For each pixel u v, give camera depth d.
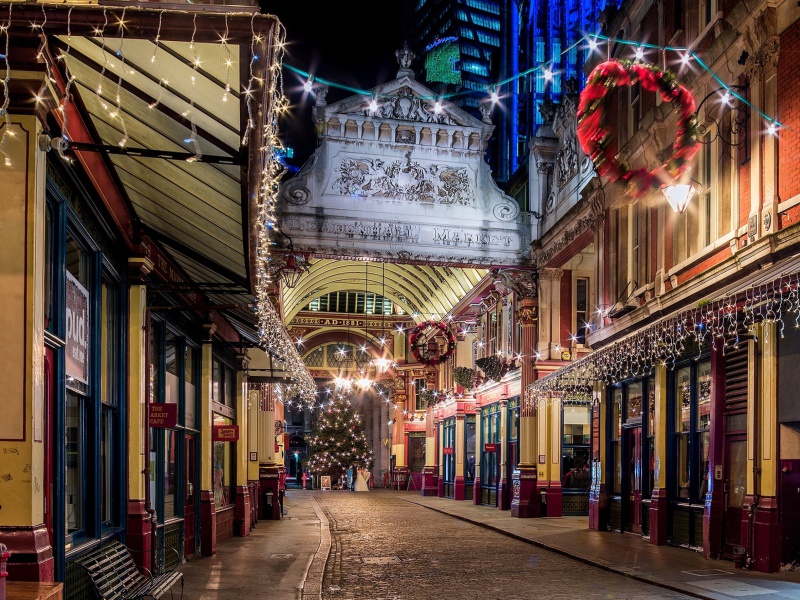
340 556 17.06
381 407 60.44
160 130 7.60
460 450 40.34
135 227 11.23
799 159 12.90
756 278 12.73
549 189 28.45
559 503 27.39
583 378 21.77
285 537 20.45
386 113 27.64
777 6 13.62
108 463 10.63
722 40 15.16
